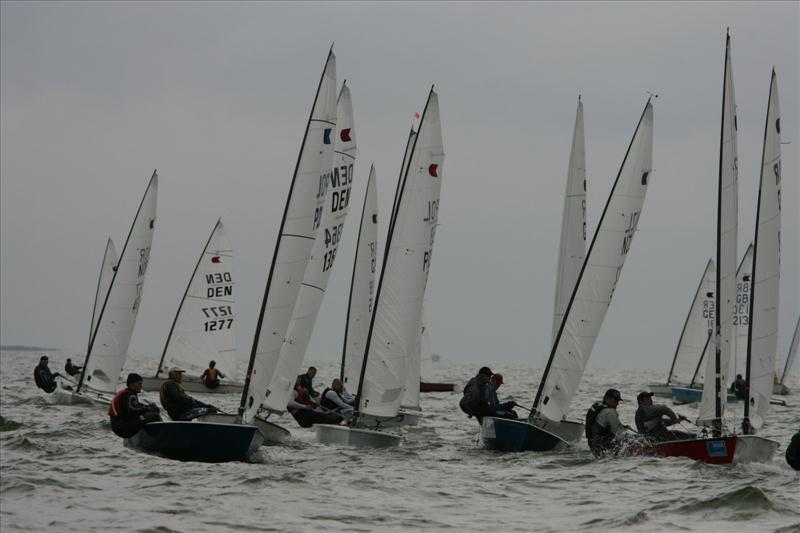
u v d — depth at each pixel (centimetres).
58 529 5716
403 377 9512
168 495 6700
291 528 5850
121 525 5825
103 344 14638
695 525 6031
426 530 5888
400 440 9344
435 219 9625
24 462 8069
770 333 9156
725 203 8938
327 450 9062
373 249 13275
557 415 9694
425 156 9581
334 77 9169
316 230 9069
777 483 7475
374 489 7094
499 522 6122
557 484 7431
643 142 9875
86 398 14500
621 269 9819
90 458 8356
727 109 8994
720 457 8331
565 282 11006
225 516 6103
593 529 5944
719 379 8788
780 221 9269
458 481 7531
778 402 19775
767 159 9244
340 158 10606
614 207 9775
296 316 10219
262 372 8800
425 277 9594
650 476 7769
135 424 8094
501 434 9169
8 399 16038
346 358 13325
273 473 7581
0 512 6122
